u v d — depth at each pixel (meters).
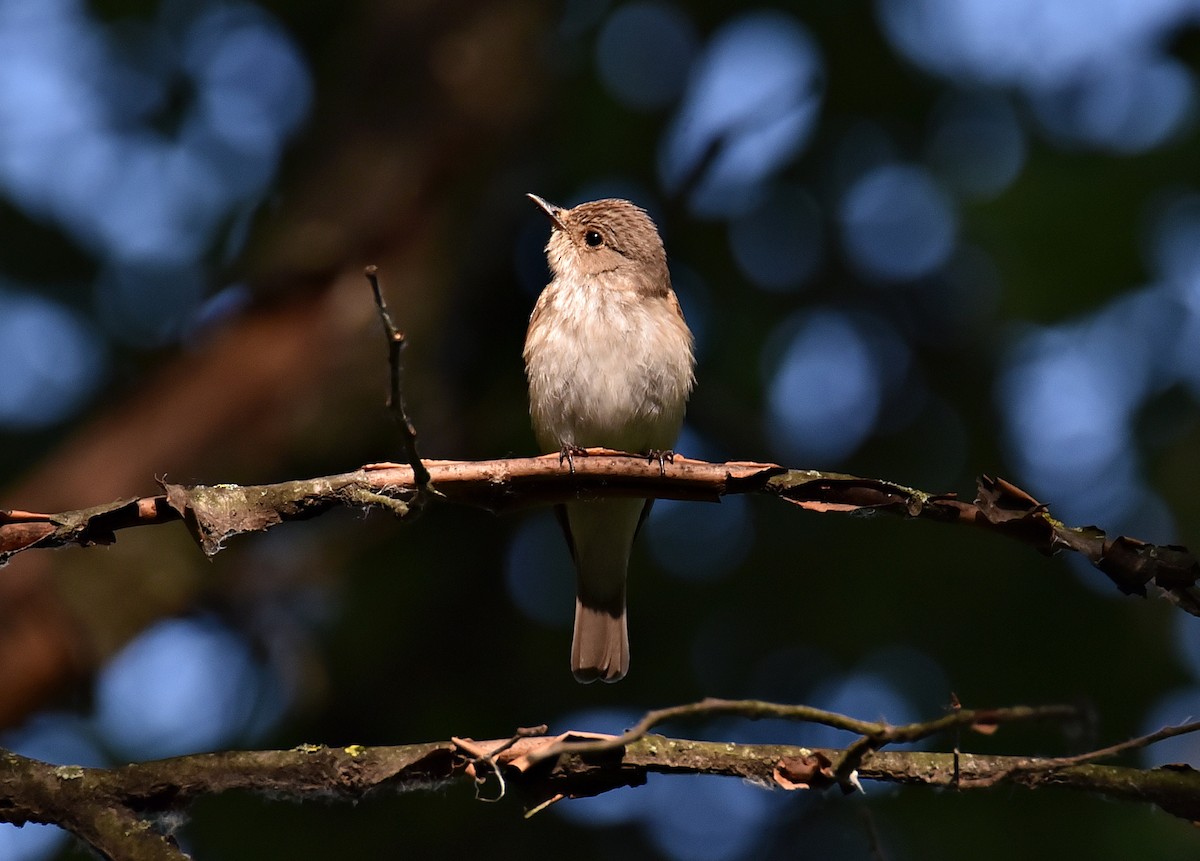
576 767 5.98
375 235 11.89
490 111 12.23
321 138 12.32
